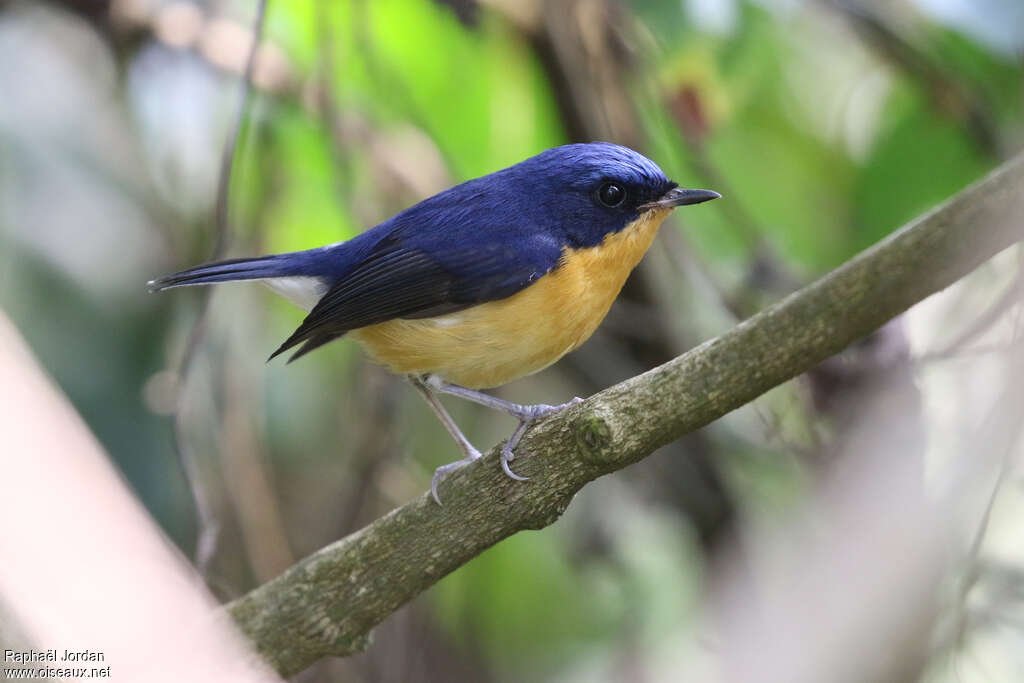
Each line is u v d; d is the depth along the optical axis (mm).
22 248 9773
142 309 10250
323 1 10055
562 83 10633
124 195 10484
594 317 8969
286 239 12031
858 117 11703
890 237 5984
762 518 11102
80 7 10727
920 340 9945
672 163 11398
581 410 6496
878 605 7297
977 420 8383
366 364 11000
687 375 6234
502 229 8664
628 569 11180
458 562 7059
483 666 11586
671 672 11023
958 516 7316
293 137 11359
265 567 10328
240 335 11219
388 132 11523
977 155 10641
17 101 10195
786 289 10359
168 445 10094
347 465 11109
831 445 9469
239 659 6574
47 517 3273
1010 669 8266
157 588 3502
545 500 6742
